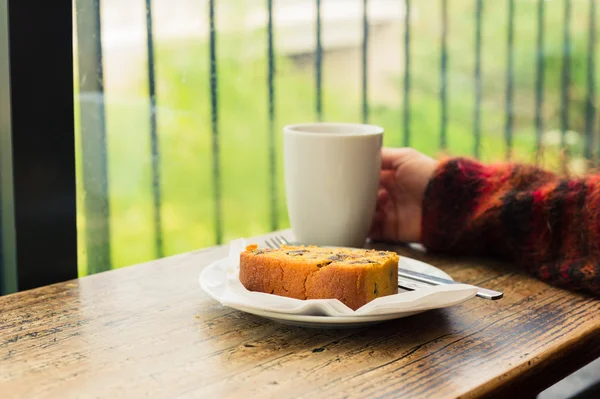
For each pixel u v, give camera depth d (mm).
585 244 951
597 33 1735
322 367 800
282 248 914
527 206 976
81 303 900
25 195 967
